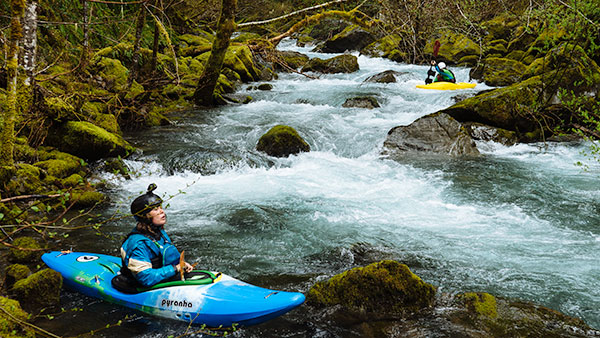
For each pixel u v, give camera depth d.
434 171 8.24
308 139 10.08
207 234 5.57
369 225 5.93
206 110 12.61
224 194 7.04
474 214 6.31
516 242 5.41
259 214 6.23
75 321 3.68
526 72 13.19
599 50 11.79
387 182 7.70
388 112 12.20
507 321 3.71
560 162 8.83
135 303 3.81
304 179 7.86
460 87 12.10
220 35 11.80
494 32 18.34
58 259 4.36
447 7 10.59
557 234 5.64
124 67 11.77
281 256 5.04
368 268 4.04
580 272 4.66
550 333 3.57
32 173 6.21
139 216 3.72
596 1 9.23
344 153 9.69
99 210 6.09
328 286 4.09
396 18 11.35
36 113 7.23
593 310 4.00
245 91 15.10
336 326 3.72
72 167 7.04
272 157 9.05
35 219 5.52
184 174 8.00
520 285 4.41
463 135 9.51
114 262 4.35
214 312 3.59
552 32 14.87
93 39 12.78
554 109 10.24
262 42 10.98
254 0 27.92
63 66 10.22
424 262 4.90
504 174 8.05
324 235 5.61
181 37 19.16
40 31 10.48
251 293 3.74
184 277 3.84
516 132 10.24
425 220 6.11
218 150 8.84
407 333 3.60
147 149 8.98
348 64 18.11
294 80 17.38
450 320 3.75
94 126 7.97
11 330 3.33
